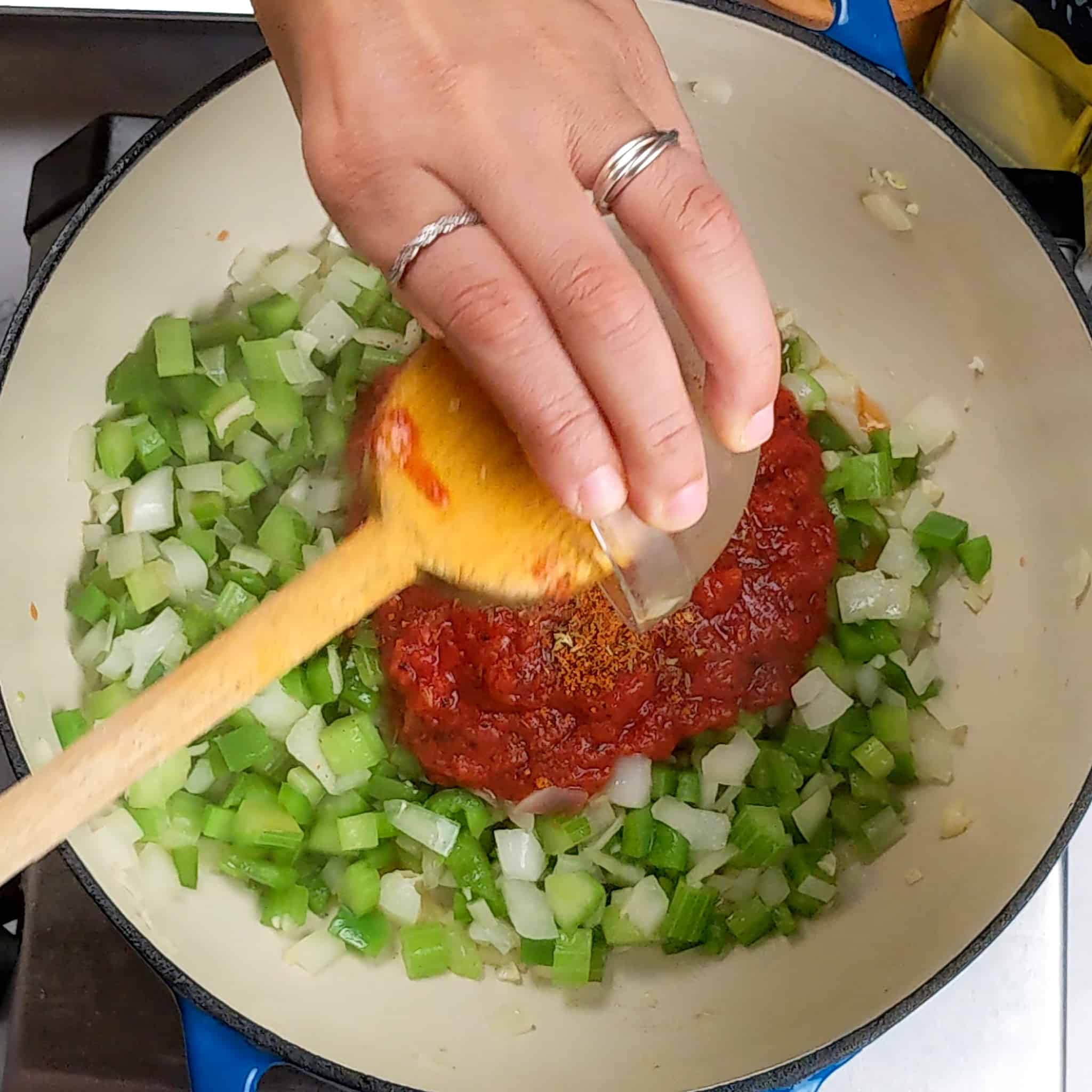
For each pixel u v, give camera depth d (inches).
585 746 17.3
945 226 16.6
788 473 17.8
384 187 12.2
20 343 15.7
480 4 12.4
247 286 18.7
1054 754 15.3
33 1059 17.0
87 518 17.8
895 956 15.1
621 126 12.1
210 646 13.3
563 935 16.8
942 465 18.1
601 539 13.7
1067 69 17.9
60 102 20.0
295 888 16.9
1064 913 16.4
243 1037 14.4
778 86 16.5
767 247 18.8
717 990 16.2
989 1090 16.0
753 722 17.8
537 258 11.9
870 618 17.8
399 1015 16.0
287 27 12.9
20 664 15.8
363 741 17.3
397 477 14.1
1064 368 15.7
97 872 14.9
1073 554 15.9
